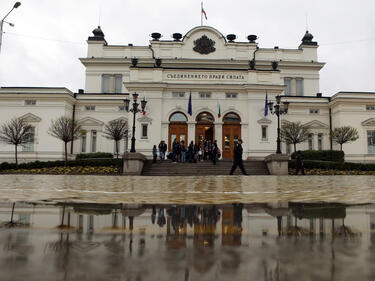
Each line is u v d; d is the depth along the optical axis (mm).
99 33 40938
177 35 39375
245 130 28438
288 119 34125
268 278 1717
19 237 2711
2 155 31531
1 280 1683
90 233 2896
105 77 39438
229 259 2078
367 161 31984
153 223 3445
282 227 3197
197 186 10305
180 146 23078
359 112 32531
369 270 1853
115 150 33094
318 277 1733
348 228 3125
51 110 32031
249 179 14500
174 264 1975
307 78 39938
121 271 1840
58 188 9172
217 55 38812
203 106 28625
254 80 29094
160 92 28266
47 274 1786
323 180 13828
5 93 31844
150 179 14641
